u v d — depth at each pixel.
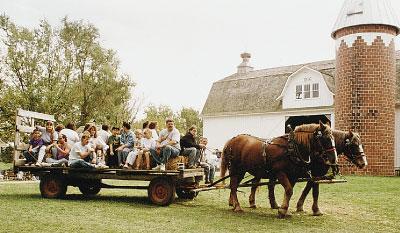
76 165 11.90
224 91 42.91
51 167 12.18
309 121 36.47
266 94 39.28
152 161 11.94
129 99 40.16
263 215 9.86
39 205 10.69
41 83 34.75
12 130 33.03
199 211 10.26
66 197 12.69
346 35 27.11
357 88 26.56
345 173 26.23
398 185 17.41
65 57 37.34
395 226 8.77
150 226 8.22
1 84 34.53
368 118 26.25
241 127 40.16
